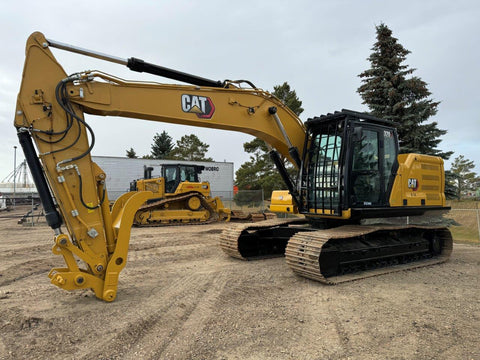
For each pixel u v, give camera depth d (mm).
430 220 14078
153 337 3844
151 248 9523
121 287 5711
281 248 8750
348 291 5523
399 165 7441
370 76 18750
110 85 5195
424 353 3465
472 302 5020
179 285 5836
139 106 5418
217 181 31047
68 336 3844
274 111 6793
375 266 7066
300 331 3998
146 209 15047
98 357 3398
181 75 5883
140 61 5352
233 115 6430
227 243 7965
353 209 6492
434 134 17625
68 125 4754
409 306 4840
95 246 4836
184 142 55312
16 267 7172
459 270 7133
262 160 32906
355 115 6684
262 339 3791
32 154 4676
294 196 7477
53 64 4754
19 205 39125
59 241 4535
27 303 4891
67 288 4609
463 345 3635
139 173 27500
